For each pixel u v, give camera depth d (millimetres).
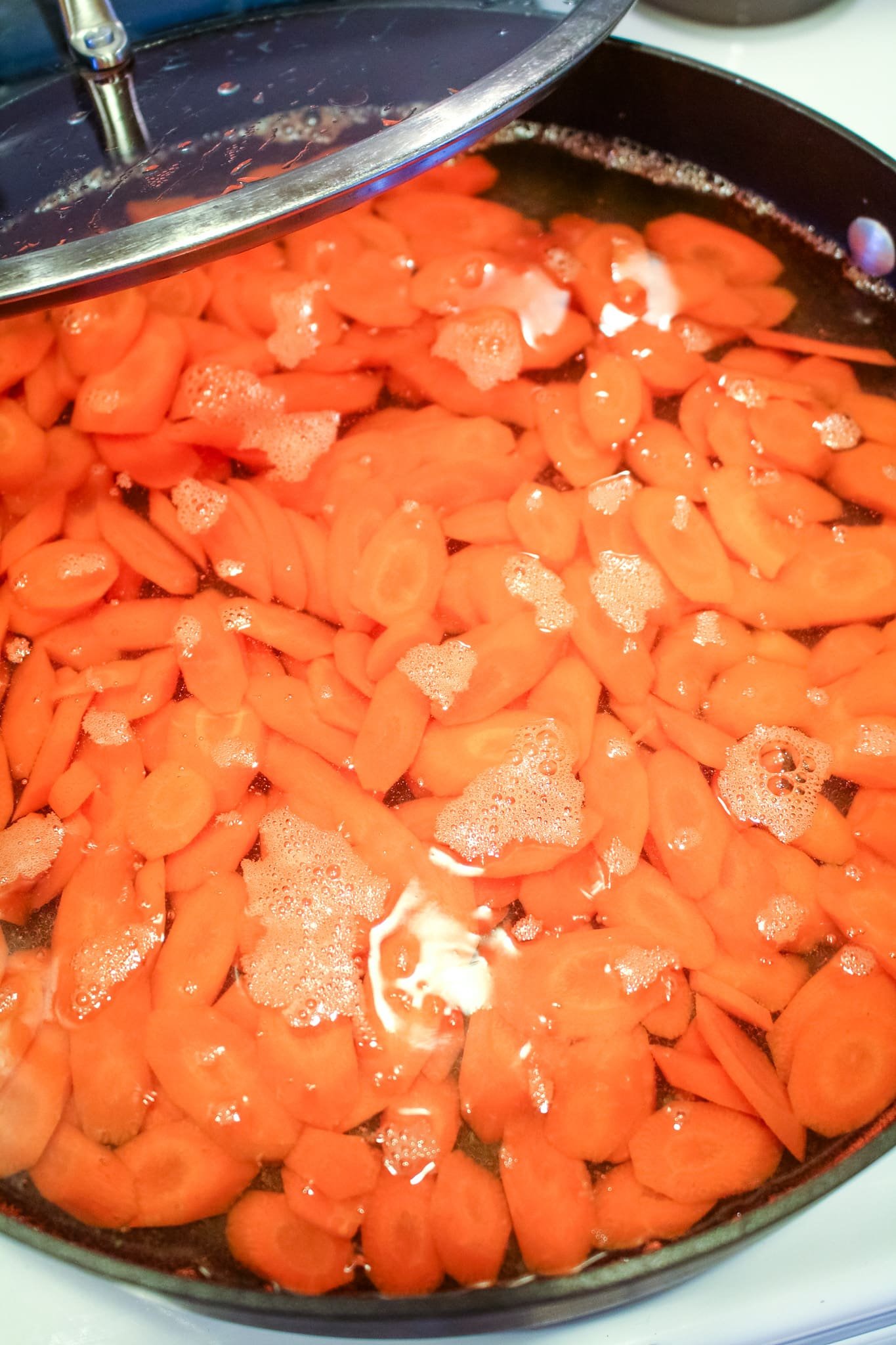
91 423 492
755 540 476
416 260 535
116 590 474
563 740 443
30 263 382
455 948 418
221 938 418
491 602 465
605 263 537
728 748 445
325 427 501
